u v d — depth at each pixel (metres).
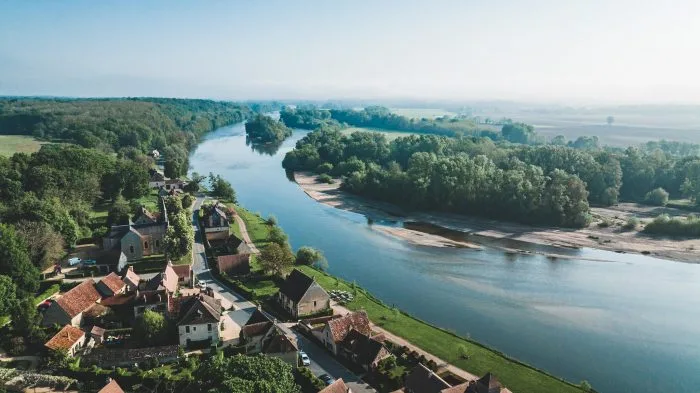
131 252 137.38
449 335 99.06
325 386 76.44
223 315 105.25
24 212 135.38
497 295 123.25
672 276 137.75
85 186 183.50
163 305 101.38
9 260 106.19
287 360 84.88
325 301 108.19
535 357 93.88
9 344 86.38
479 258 152.75
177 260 137.12
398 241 170.38
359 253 156.50
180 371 81.56
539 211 191.62
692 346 98.62
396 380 79.75
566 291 126.25
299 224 191.50
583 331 104.50
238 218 183.75
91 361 82.56
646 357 94.50
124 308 102.94
